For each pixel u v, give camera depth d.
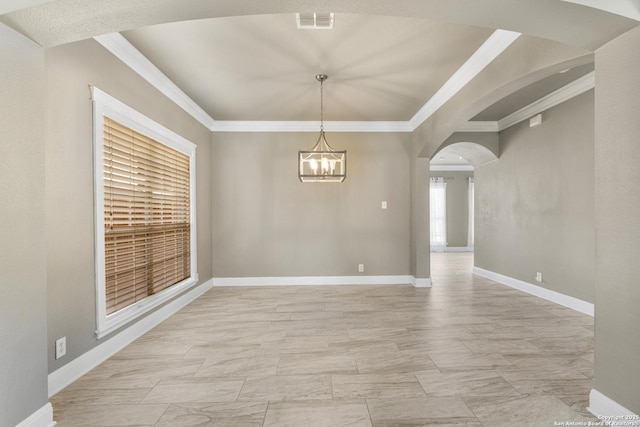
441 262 8.21
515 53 2.62
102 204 2.55
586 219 3.82
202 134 4.84
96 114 2.48
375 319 3.57
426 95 4.09
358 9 1.71
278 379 2.26
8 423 1.54
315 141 5.34
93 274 2.48
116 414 1.87
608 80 1.76
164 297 3.54
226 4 1.63
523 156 4.98
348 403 1.97
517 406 1.93
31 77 1.67
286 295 4.67
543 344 2.85
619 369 1.70
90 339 2.44
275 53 3.03
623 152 1.67
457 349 2.75
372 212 5.39
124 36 2.72
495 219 5.76
